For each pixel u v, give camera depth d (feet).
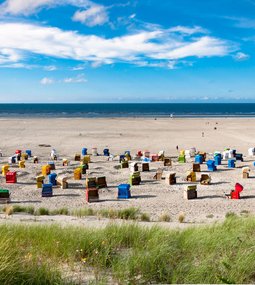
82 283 15.67
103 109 642.63
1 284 14.14
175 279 15.92
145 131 210.59
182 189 77.51
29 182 85.20
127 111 552.41
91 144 156.15
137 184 82.53
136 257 18.01
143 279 16.37
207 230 26.76
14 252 17.70
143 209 59.21
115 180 87.15
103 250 20.25
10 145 151.84
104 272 17.37
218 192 74.13
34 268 15.87
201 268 16.43
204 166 104.99
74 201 66.85
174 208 60.03
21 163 102.53
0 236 20.80
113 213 51.06
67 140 168.86
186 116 400.67
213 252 19.24
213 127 240.73
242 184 81.66
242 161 114.83
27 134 191.42
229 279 15.85
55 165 107.14
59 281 15.35
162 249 18.88
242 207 61.11
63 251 19.89
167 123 274.57
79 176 88.43
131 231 24.25
